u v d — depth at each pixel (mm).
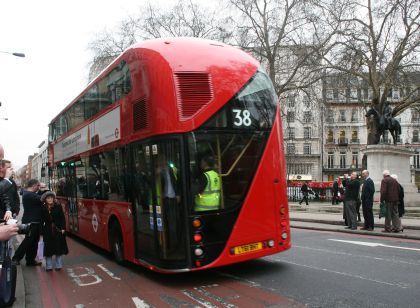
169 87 6848
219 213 6879
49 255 8953
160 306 6086
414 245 11094
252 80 7453
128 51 8164
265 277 7480
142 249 7668
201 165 6812
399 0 29797
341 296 6156
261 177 7273
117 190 8836
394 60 31422
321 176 84125
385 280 7078
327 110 36000
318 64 32250
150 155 7109
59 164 15406
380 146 22938
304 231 15234
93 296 6875
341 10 31469
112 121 9070
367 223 14211
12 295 6211
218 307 5887
